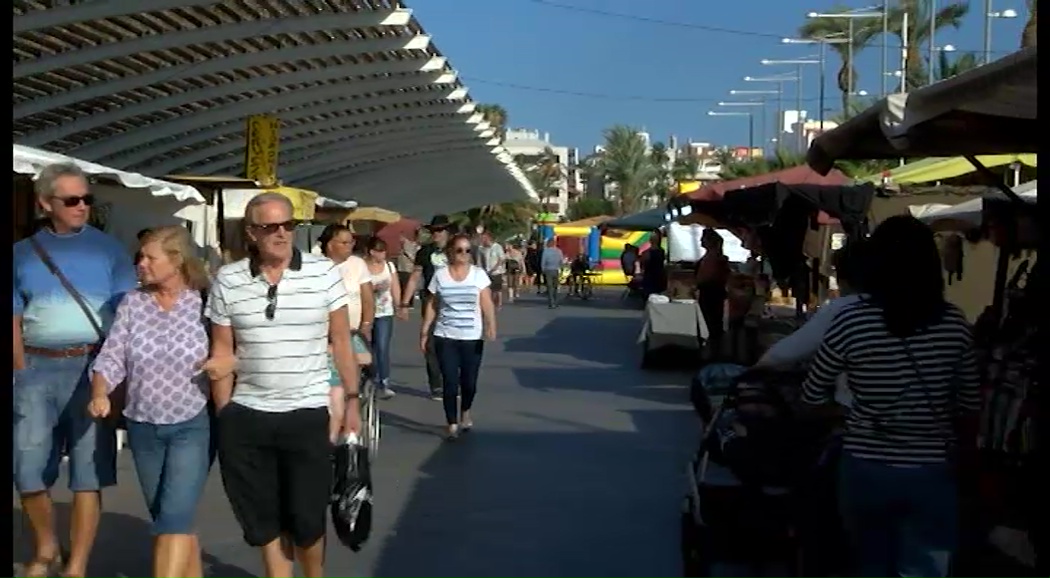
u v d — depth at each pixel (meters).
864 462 4.65
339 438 6.16
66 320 6.15
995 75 5.71
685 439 11.37
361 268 9.96
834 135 8.41
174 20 13.36
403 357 19.38
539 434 11.62
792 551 6.02
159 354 5.76
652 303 17.36
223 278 5.65
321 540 5.89
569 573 6.98
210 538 7.68
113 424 6.18
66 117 16.69
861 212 13.87
